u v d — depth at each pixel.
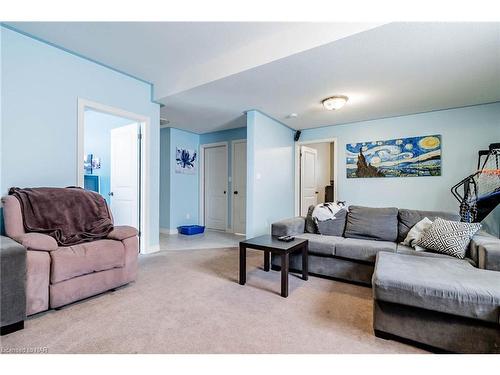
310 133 5.02
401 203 4.09
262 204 4.05
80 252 1.97
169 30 2.29
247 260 3.29
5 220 1.96
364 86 2.98
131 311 1.88
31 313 1.72
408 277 1.56
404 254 2.24
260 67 2.53
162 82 3.40
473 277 1.56
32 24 2.21
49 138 2.51
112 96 3.06
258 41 2.49
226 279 2.58
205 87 3.04
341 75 2.69
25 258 1.62
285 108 3.82
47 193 2.24
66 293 1.88
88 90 2.83
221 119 4.58
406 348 1.48
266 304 2.02
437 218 2.48
